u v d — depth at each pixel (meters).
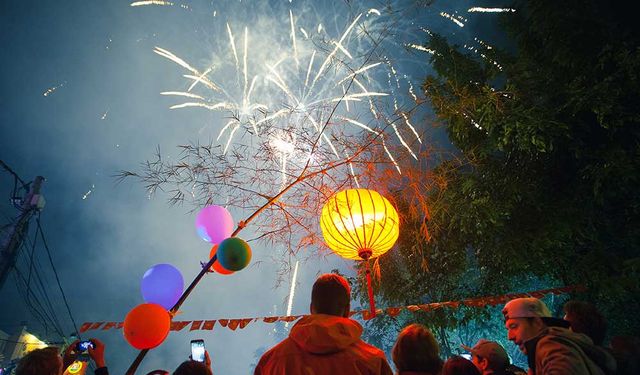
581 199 6.21
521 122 5.80
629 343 3.04
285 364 1.98
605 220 6.33
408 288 8.02
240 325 4.21
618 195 5.98
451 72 7.26
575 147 5.93
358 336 2.06
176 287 3.72
